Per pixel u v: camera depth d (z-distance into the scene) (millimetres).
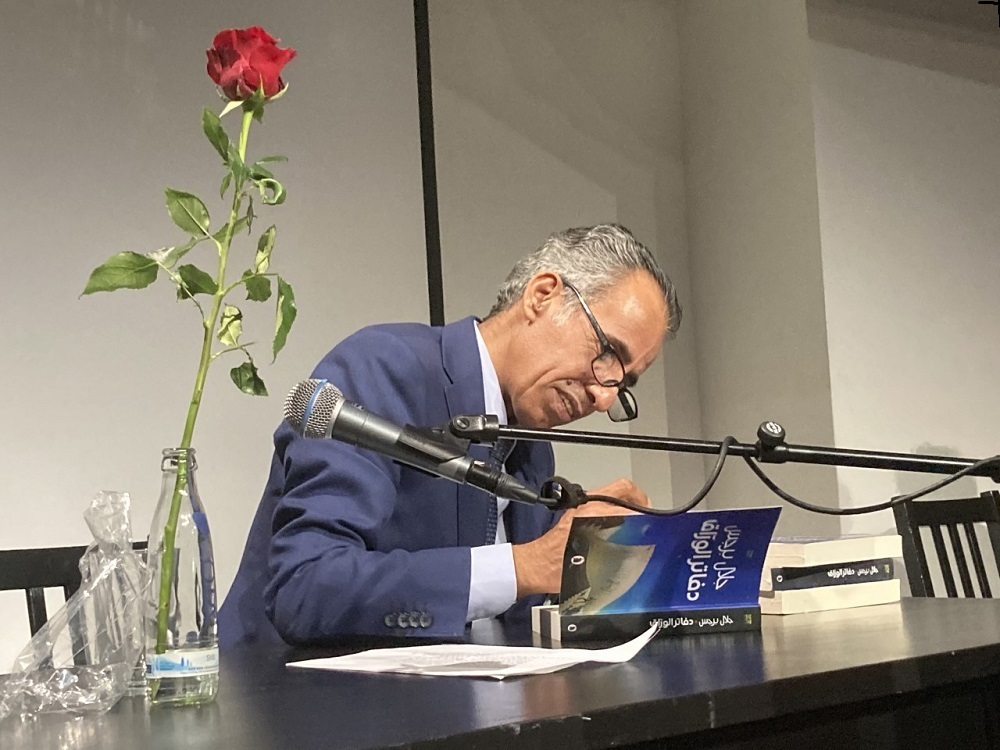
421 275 2551
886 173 2721
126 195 2215
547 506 1006
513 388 1479
